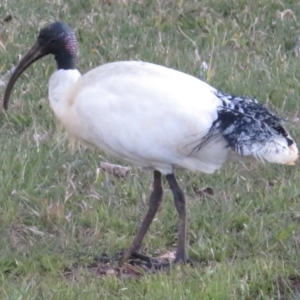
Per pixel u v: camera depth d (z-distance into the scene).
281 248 10.12
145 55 15.10
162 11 16.66
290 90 14.09
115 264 9.99
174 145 9.54
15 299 8.77
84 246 10.27
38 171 11.63
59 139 12.34
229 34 16.19
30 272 9.55
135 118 9.56
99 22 16.31
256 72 14.78
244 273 9.52
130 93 9.59
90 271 9.81
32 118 13.04
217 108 9.48
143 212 11.04
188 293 9.00
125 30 16.12
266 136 9.41
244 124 9.41
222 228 10.64
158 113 9.49
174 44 15.83
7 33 15.70
